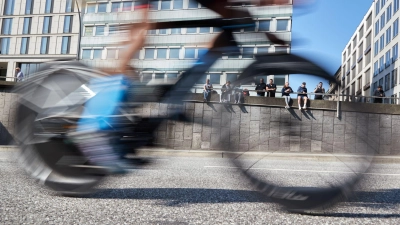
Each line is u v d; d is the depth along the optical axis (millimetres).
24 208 2531
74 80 2713
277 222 2297
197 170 5730
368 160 2340
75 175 2807
